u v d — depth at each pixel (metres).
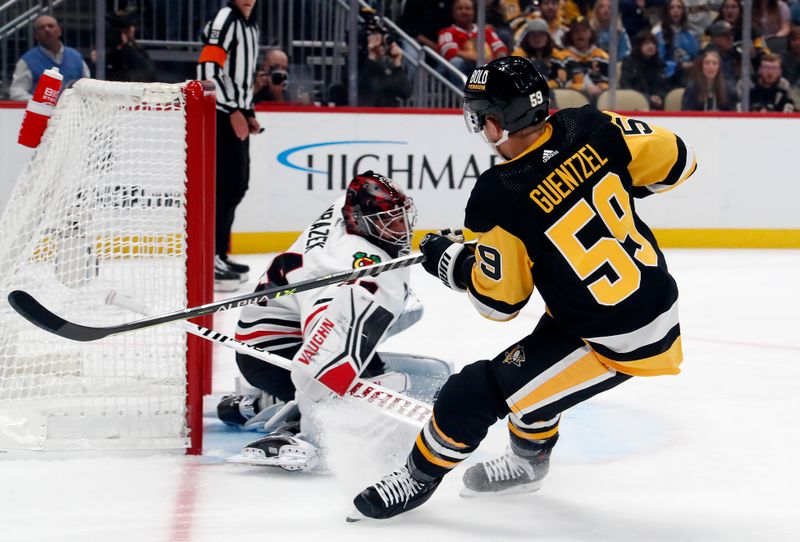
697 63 14.99
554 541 4.02
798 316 9.53
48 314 4.39
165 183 5.26
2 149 12.09
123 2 12.95
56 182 5.34
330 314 4.82
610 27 14.38
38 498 4.46
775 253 14.08
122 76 12.67
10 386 5.29
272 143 13.21
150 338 5.19
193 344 5.09
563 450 5.30
